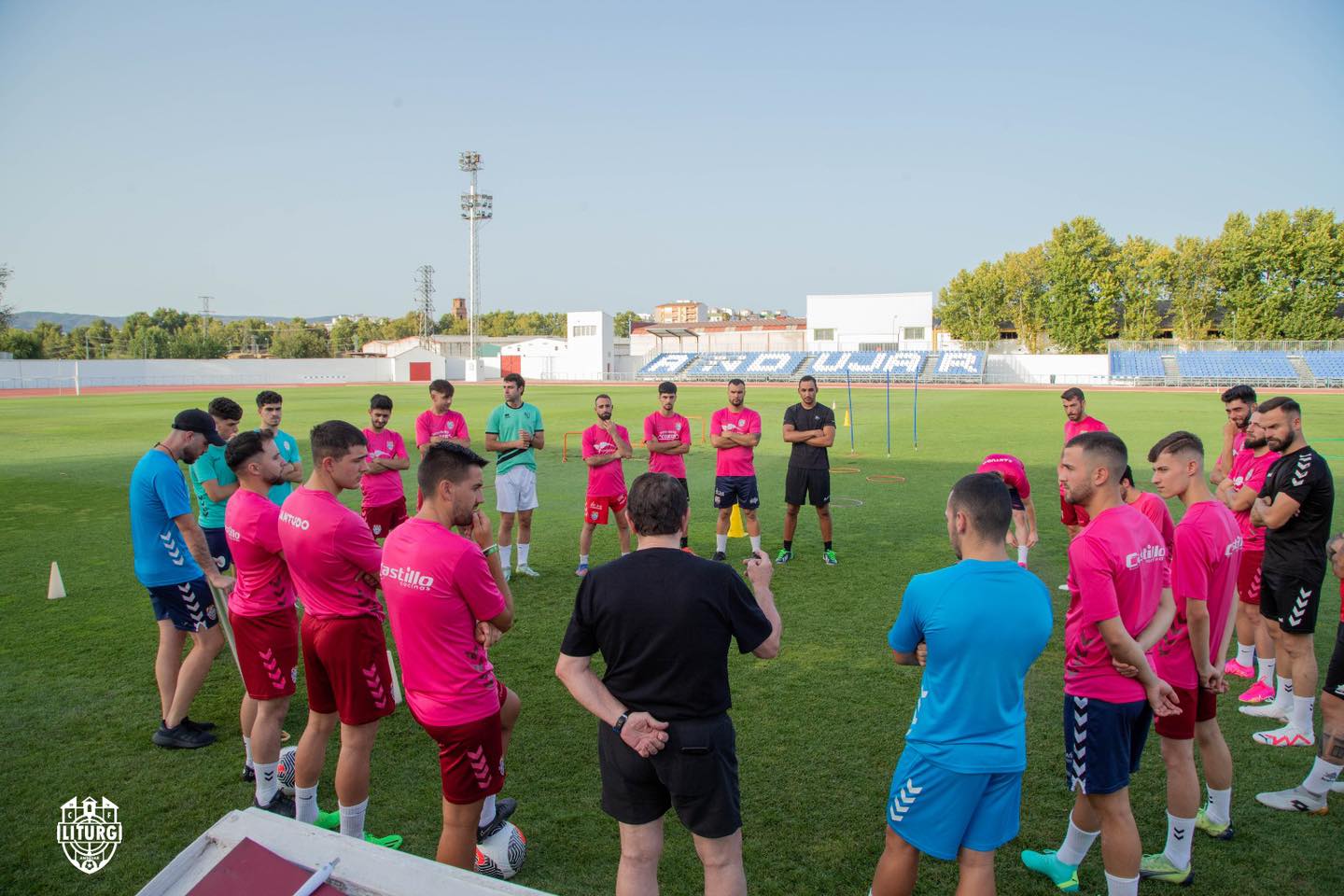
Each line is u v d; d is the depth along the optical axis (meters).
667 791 2.81
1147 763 4.46
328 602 3.56
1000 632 2.62
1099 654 3.04
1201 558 3.29
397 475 8.21
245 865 1.77
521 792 4.15
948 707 2.70
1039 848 3.66
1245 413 5.99
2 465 16.30
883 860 2.91
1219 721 5.01
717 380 62.03
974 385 51.00
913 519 10.91
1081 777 3.11
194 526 4.49
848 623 6.70
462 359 69.88
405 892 1.66
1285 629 4.68
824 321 64.62
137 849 3.67
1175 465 3.50
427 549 3.16
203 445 4.68
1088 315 57.59
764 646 2.83
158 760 4.54
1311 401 32.31
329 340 92.06
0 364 47.91
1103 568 2.96
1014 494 7.97
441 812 4.00
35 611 7.16
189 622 4.65
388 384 60.91
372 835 3.77
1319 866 3.52
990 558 2.73
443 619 3.17
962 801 2.68
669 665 2.68
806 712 5.02
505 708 3.91
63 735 4.82
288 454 7.08
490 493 13.29
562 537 10.19
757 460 16.81
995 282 62.69
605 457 8.09
